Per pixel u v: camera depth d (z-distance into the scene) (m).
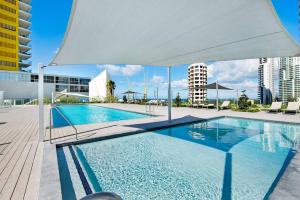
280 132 8.05
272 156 5.10
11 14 41.25
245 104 15.45
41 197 2.45
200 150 5.69
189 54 5.42
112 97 35.91
